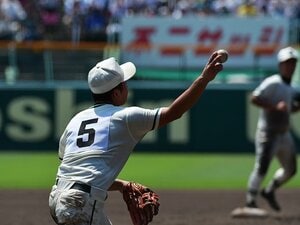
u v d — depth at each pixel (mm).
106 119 14070
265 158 29281
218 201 33562
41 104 53688
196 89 13625
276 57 60281
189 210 30797
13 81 56812
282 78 29031
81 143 14078
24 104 53719
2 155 52688
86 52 59219
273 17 62781
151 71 59844
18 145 53688
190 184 39531
